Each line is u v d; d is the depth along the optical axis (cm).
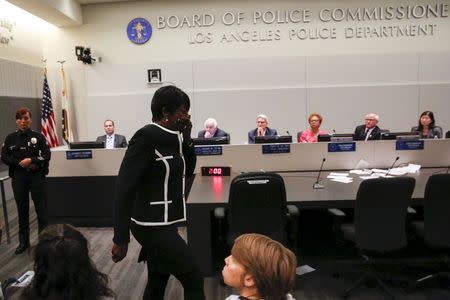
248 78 639
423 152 348
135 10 639
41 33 643
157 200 163
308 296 244
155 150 159
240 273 87
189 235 261
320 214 333
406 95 636
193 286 171
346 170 347
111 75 648
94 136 658
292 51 640
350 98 639
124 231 154
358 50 638
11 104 537
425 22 630
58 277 90
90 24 644
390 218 231
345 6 630
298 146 346
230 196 229
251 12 635
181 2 635
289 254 88
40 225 337
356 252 314
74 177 388
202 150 345
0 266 301
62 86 652
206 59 638
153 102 166
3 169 512
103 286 99
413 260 296
